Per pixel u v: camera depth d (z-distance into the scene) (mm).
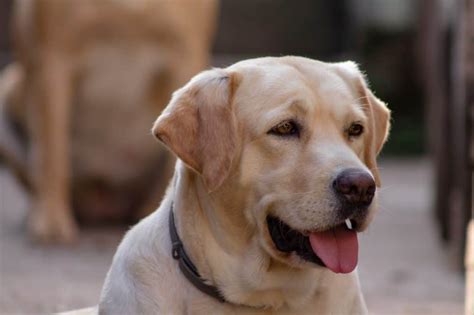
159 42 14227
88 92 14297
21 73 14961
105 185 14914
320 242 6477
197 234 6855
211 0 14578
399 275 12398
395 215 17172
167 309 6879
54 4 13906
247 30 29234
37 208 14211
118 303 7066
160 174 14844
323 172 6422
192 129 6680
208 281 6848
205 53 14664
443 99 14328
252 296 6848
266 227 6660
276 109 6656
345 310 7082
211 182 6578
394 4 29125
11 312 10172
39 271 12211
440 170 14375
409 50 28703
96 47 14109
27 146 15219
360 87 7129
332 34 29562
